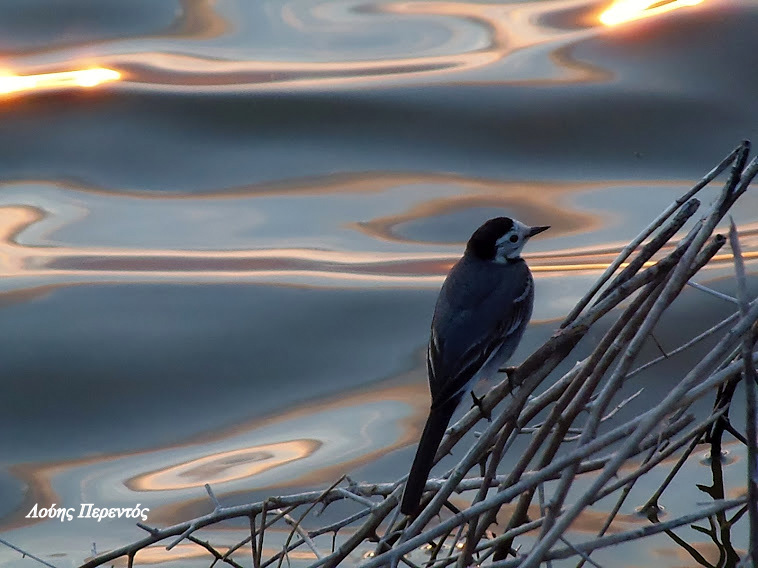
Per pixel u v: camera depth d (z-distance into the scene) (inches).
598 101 794.2
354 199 724.0
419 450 322.3
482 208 709.9
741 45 831.7
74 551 434.9
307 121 801.6
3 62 874.1
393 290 615.2
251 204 717.9
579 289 599.8
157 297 620.1
